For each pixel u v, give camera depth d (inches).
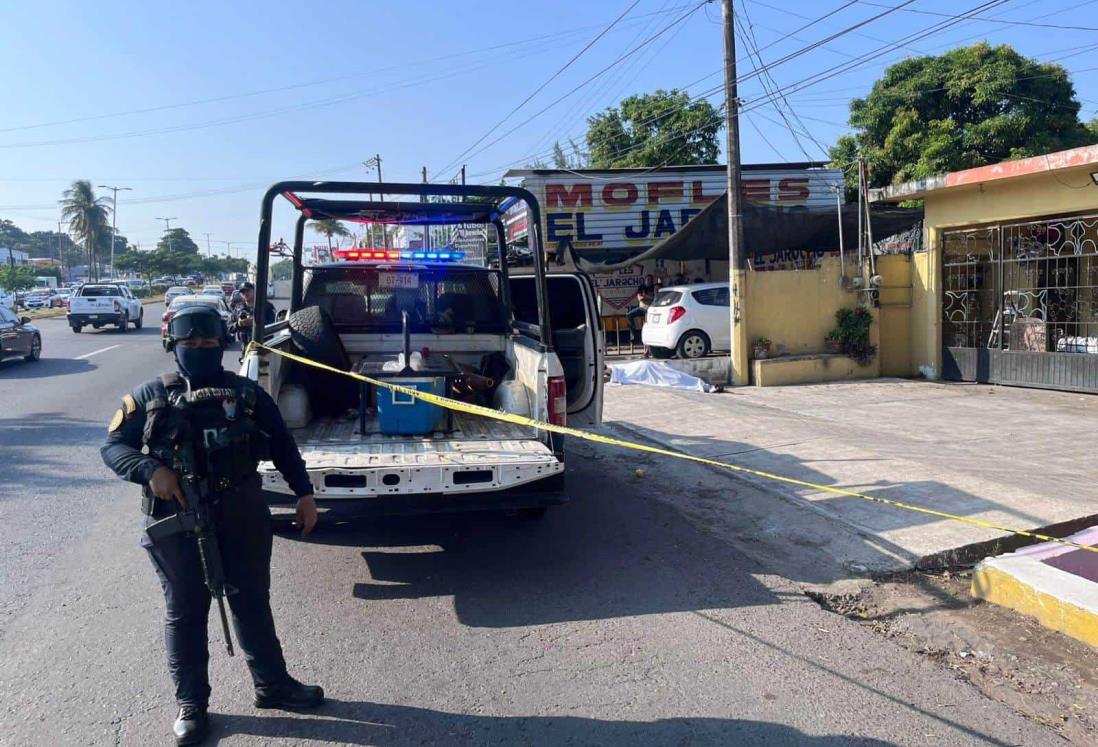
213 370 133.1
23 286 2957.7
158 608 179.8
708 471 302.4
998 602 183.3
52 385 554.3
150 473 121.7
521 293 296.2
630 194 839.1
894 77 888.3
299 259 263.6
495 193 209.6
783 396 498.0
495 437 207.6
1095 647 162.1
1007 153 822.5
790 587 193.6
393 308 271.7
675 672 151.2
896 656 158.7
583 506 262.1
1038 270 507.8
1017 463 306.2
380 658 156.8
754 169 855.1
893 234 682.8
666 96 1228.5
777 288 556.7
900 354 586.9
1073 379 481.1
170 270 4515.3
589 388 265.9
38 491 275.0
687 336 632.4
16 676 149.2
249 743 128.1
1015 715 137.4
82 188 3912.4
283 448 141.3
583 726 133.0
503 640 164.7
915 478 278.4
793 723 133.9
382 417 205.2
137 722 134.0
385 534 232.7
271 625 136.4
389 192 203.6
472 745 127.6
